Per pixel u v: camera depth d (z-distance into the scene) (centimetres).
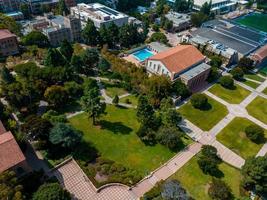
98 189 7419
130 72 12769
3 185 6003
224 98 12419
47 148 8394
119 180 7700
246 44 16338
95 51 12912
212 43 15850
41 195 6188
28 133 8162
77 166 8081
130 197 7394
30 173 7331
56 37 15488
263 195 7744
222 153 9319
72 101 11038
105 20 17612
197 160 8750
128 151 8850
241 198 7238
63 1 19238
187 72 12644
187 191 7700
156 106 11225
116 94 11819
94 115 9488
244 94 12912
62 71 11406
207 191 7750
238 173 8488
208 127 10519
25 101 10044
